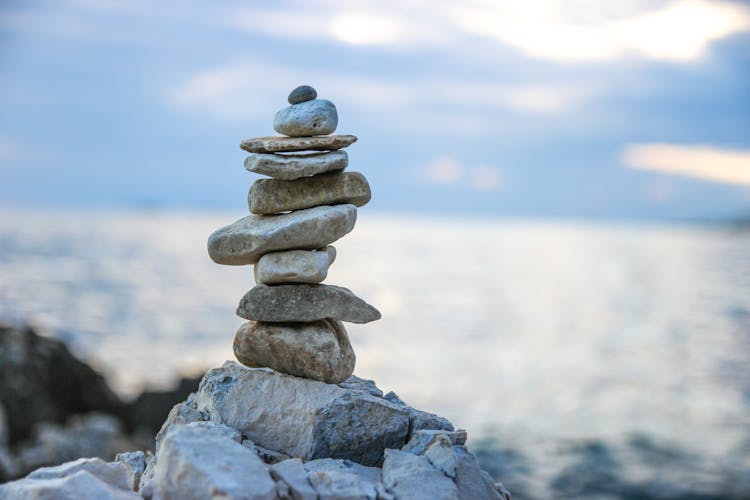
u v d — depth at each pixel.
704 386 40.81
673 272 125.88
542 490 24.52
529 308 77.62
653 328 62.94
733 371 44.81
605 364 47.47
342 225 6.59
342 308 6.58
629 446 29.38
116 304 63.94
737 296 87.12
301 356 6.67
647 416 34.34
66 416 22.08
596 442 29.81
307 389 6.58
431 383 41.16
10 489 5.21
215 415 6.59
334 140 6.54
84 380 23.16
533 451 28.62
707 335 59.09
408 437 6.69
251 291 6.64
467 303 81.19
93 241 163.12
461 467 6.13
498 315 71.88
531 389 40.03
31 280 77.38
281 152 6.56
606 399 37.78
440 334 58.75
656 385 41.22
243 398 6.61
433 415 6.87
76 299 65.19
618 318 69.75
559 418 33.84
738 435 31.05
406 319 67.06
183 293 76.19
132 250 140.62
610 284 105.38
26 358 22.53
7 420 20.67
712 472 26.47
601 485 25.03
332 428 6.45
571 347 53.91
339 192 6.72
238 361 7.11
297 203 6.70
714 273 123.94
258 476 5.20
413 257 160.12
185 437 5.33
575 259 167.00
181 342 48.44
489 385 41.00
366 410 6.54
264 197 6.72
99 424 21.02
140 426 22.19
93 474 5.60
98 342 46.22
